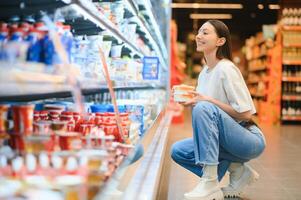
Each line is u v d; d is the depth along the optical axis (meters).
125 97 4.09
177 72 8.80
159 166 2.26
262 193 3.23
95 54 2.25
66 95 2.25
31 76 1.07
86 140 1.63
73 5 1.78
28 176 1.14
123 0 2.96
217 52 2.84
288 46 9.60
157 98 5.12
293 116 9.65
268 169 4.23
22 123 1.42
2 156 1.22
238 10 16.95
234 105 2.70
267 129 8.45
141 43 4.16
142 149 2.35
